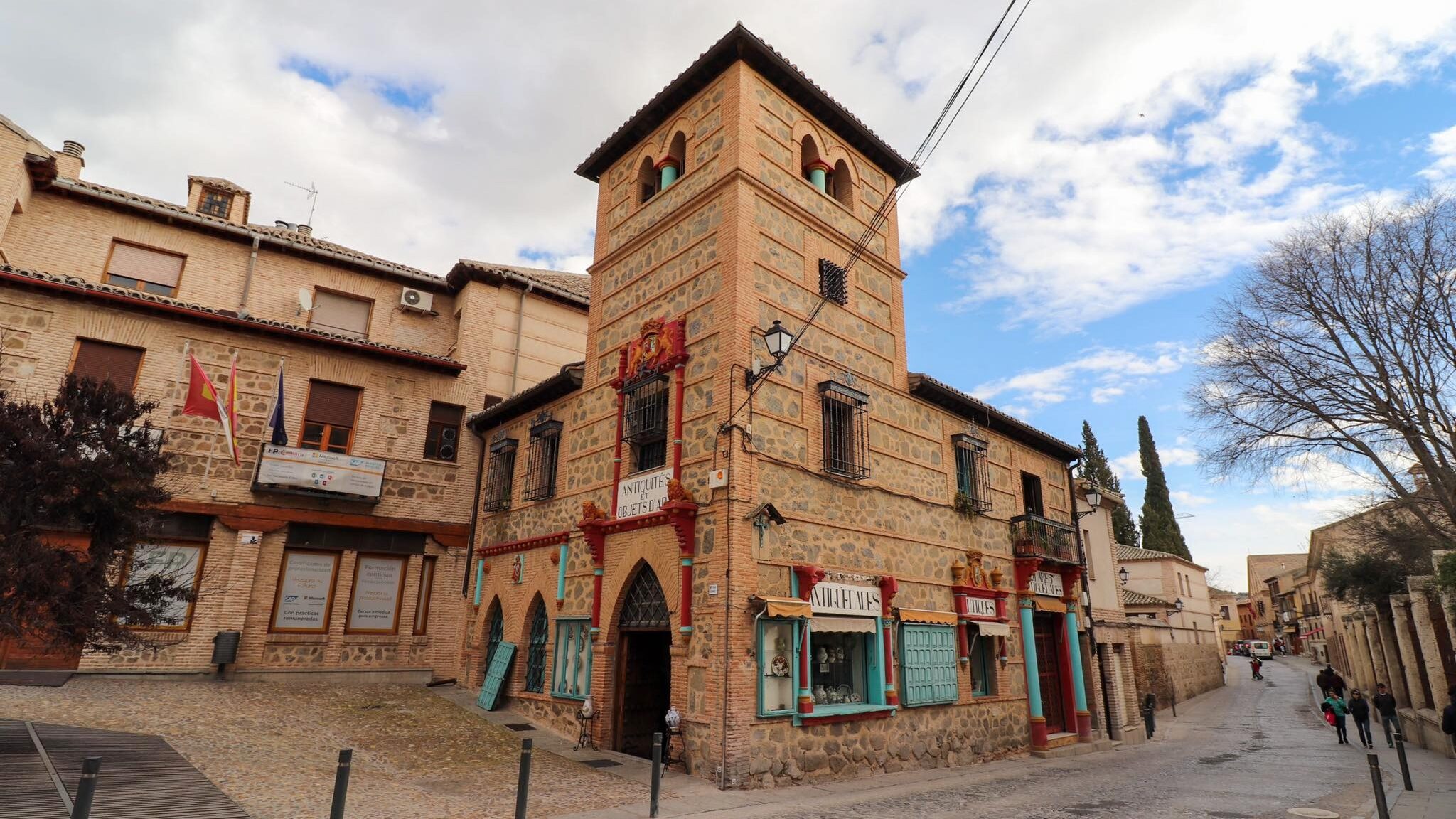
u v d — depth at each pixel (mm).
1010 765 15242
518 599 17078
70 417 9828
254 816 7961
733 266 13391
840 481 14062
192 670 16109
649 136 17156
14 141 17594
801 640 12250
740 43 14836
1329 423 19625
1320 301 19922
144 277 19484
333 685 17203
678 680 12117
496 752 12594
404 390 20297
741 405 12594
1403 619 21844
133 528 10039
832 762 12320
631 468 14492
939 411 17406
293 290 21188
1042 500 20812
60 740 10375
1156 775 13750
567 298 24047
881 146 17484
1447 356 18406
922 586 15312
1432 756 17469
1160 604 34094
